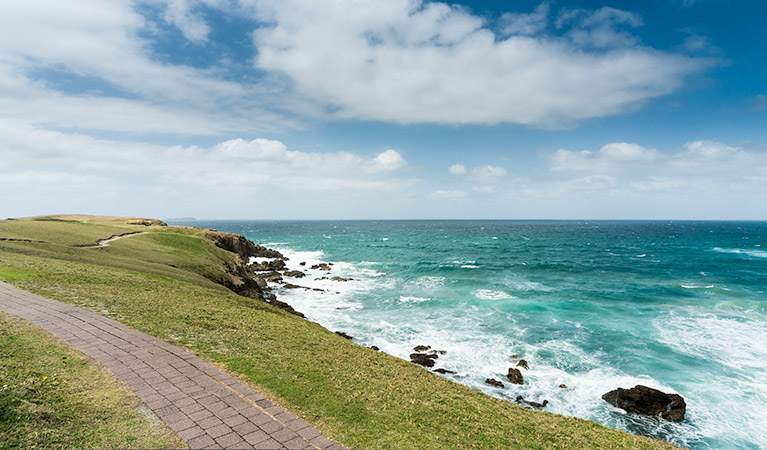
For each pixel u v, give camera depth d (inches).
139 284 1075.3
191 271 1716.3
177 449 331.6
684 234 7706.7
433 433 450.6
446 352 1234.0
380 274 2746.1
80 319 640.4
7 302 693.3
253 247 3700.8
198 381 466.6
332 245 5216.5
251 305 1188.5
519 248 4694.9
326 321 1565.0
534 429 541.3
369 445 388.5
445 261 3410.4
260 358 593.3
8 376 397.1
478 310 1726.1
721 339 1326.3
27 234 1710.1
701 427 837.2
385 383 597.0
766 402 920.3
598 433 591.8
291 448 355.9
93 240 1924.2
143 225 3221.0
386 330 1449.3
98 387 419.5
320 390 508.7
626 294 2026.3
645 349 1246.9
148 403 402.6
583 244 5295.3
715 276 2536.9
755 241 5708.7
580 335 1385.3
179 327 693.9
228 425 380.5
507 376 1072.2
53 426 336.5
